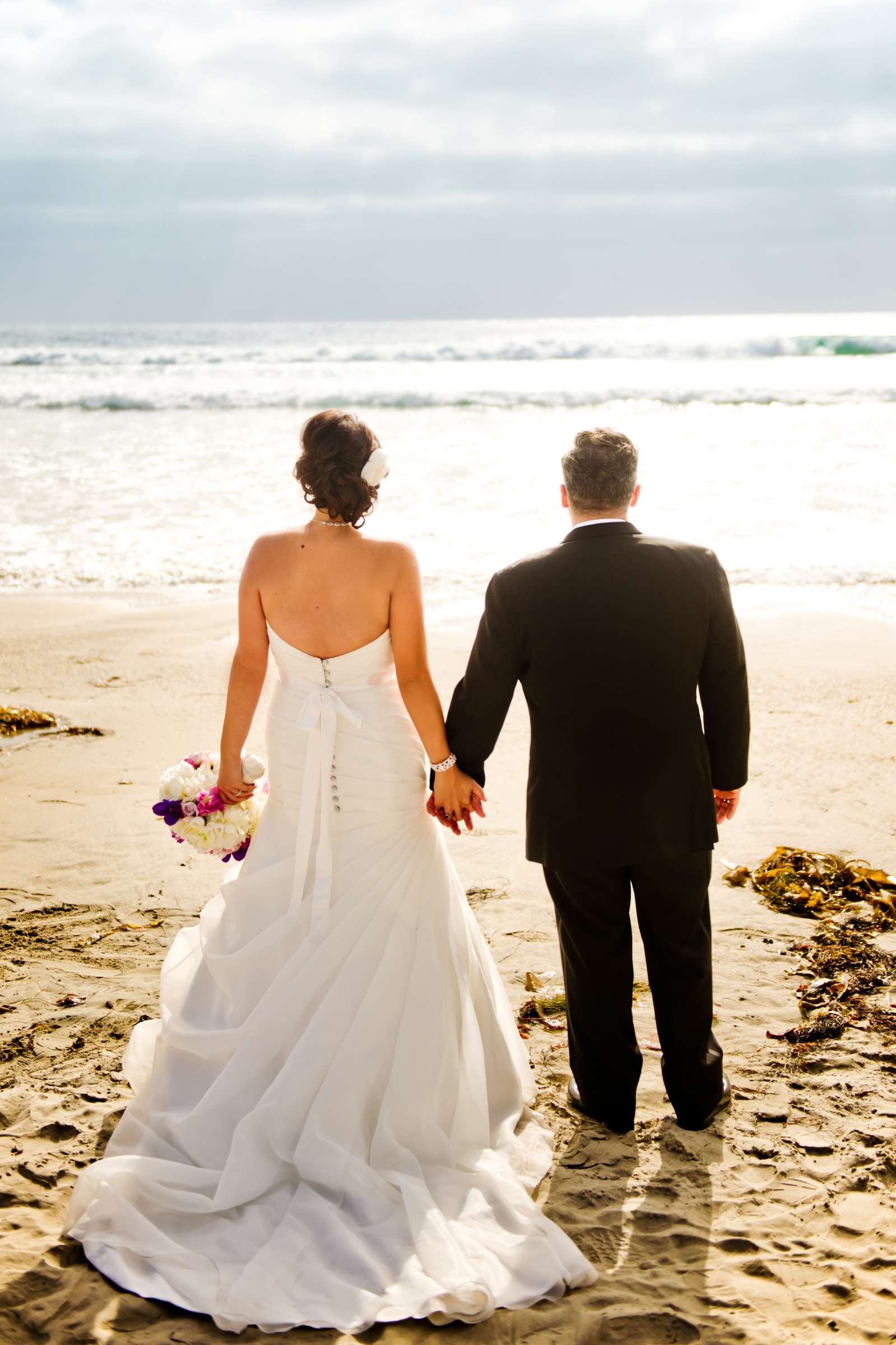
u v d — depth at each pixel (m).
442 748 2.90
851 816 5.14
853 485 13.66
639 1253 2.53
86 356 45.31
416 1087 2.78
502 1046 3.08
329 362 41.56
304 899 2.91
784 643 7.85
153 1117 2.85
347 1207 2.61
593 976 2.88
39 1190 2.75
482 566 10.20
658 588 2.71
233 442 19.52
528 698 2.84
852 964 3.86
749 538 11.04
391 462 16.48
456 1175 2.71
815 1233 2.59
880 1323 2.29
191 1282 2.38
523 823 5.22
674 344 39.53
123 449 18.55
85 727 6.53
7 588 9.84
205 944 3.05
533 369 36.09
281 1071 2.77
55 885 4.55
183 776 3.09
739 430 19.41
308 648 2.85
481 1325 2.29
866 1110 3.07
